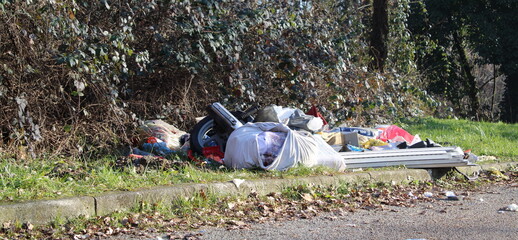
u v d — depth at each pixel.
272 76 14.86
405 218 7.26
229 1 13.95
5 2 9.35
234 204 7.60
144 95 13.20
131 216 6.71
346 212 7.66
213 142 11.30
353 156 10.86
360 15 24.28
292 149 9.80
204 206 7.46
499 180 11.48
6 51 10.38
